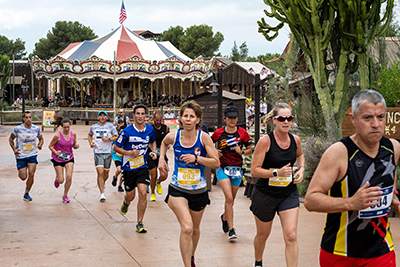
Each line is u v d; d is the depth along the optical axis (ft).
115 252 17.38
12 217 23.29
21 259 16.39
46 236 19.63
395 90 26.61
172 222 22.52
